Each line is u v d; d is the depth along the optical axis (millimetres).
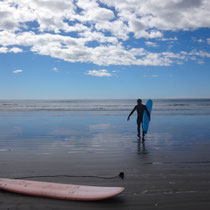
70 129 10578
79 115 19828
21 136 8453
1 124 12484
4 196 2986
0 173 4035
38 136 8469
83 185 3434
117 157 5344
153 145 6898
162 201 2855
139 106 8016
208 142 7410
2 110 27375
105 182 3566
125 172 4121
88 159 5141
